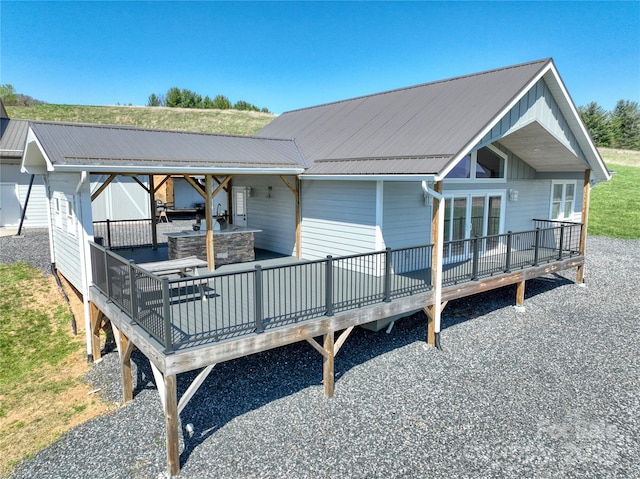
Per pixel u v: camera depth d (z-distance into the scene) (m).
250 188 13.02
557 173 12.70
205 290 8.02
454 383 6.95
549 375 7.25
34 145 9.27
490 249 11.77
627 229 22.72
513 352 8.12
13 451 5.67
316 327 6.35
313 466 5.04
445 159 7.25
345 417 6.04
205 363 5.21
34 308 10.23
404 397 6.54
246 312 6.64
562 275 13.83
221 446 5.44
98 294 7.61
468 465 5.04
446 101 10.14
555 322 9.71
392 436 5.60
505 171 11.85
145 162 8.11
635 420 5.97
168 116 52.06
